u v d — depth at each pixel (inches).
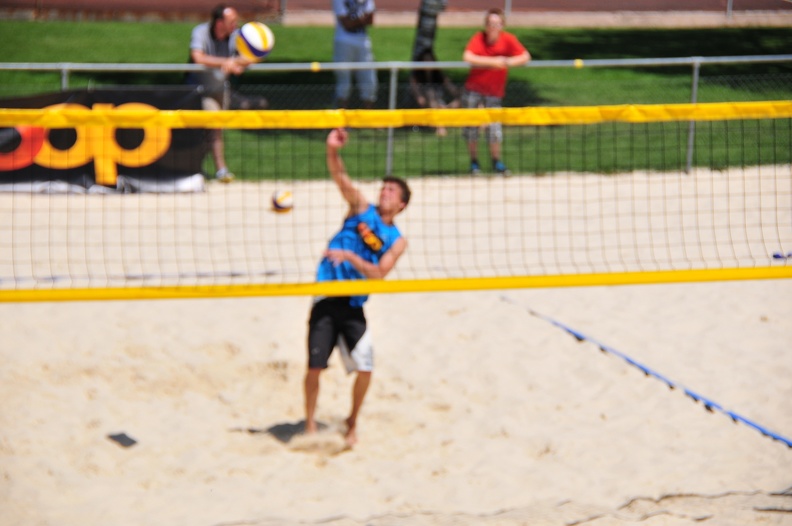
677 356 631.8
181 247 800.9
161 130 914.1
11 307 682.2
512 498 471.8
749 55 1502.2
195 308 689.0
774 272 539.2
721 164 1050.7
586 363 615.5
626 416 553.0
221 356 619.2
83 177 908.0
